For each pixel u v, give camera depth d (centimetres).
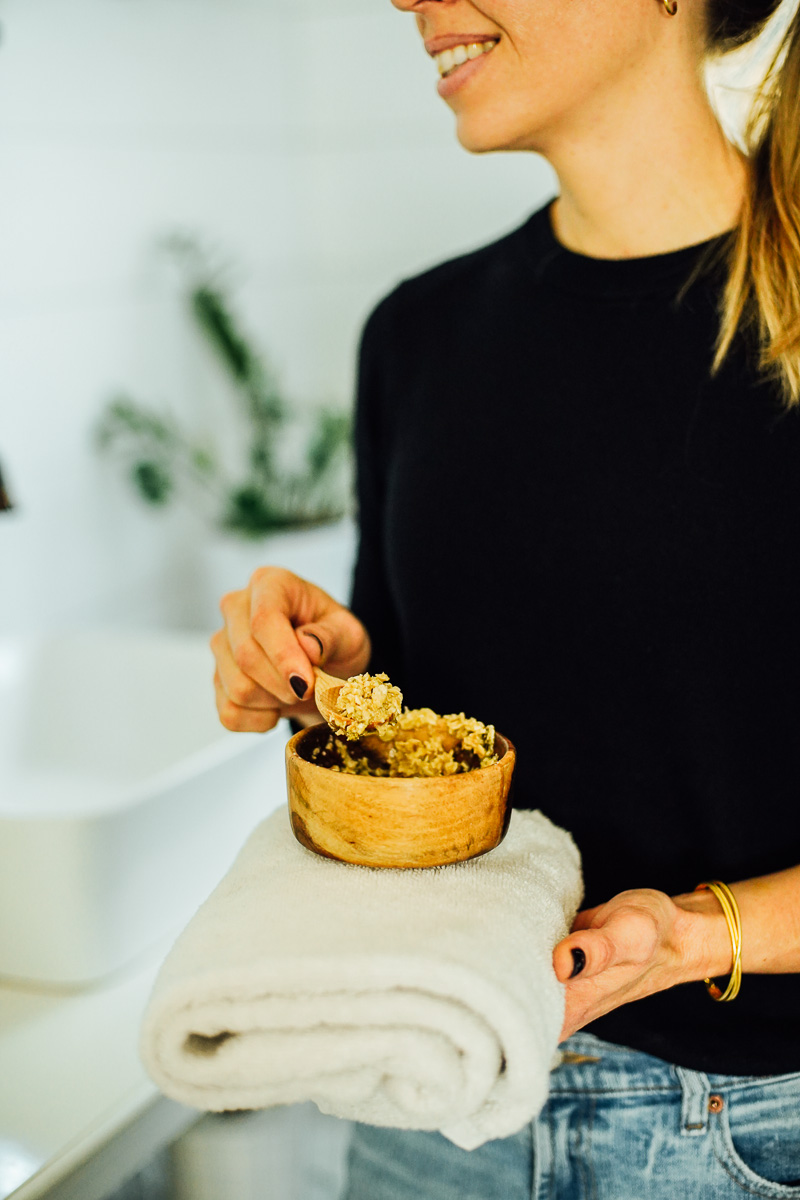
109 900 85
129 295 196
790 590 63
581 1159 68
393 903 46
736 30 64
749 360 66
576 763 70
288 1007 44
